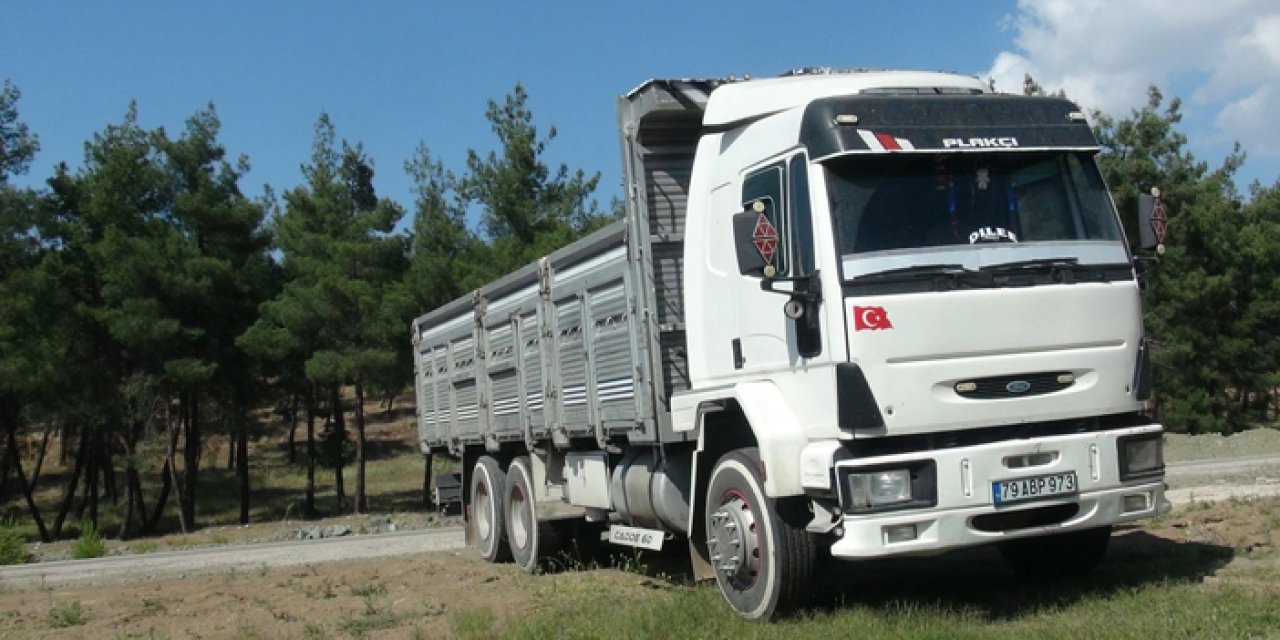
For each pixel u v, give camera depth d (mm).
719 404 8383
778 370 7805
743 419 8500
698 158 8992
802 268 7508
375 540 19812
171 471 36844
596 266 10477
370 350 33188
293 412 49812
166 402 36938
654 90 9164
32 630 10789
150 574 16219
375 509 41969
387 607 10422
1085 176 7867
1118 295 7598
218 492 52469
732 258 8414
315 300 33812
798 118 7727
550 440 12078
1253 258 35750
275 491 52156
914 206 7410
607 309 10211
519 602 10062
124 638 9797
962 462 7074
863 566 10148
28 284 34344
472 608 9828
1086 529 7699
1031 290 7328
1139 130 34500
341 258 35031
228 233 36875
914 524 7023
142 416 35594
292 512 43562
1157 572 8719
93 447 42469
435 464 54031
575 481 11594
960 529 7059
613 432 10211
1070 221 7691
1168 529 10992
